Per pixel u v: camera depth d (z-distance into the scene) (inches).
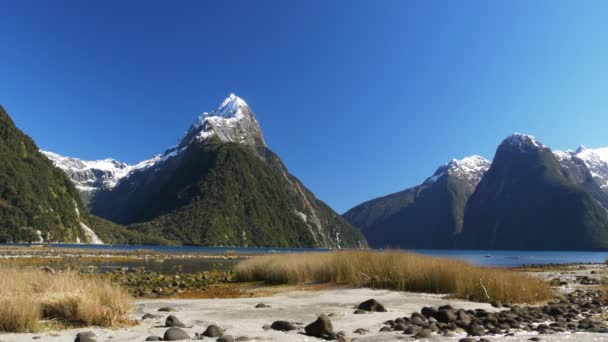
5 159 5994.1
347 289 677.9
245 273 978.7
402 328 346.9
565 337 302.8
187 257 2942.9
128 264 1961.1
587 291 730.8
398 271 689.6
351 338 310.2
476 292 580.4
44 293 393.7
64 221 6186.0
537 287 610.5
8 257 1918.1
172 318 362.3
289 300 562.3
